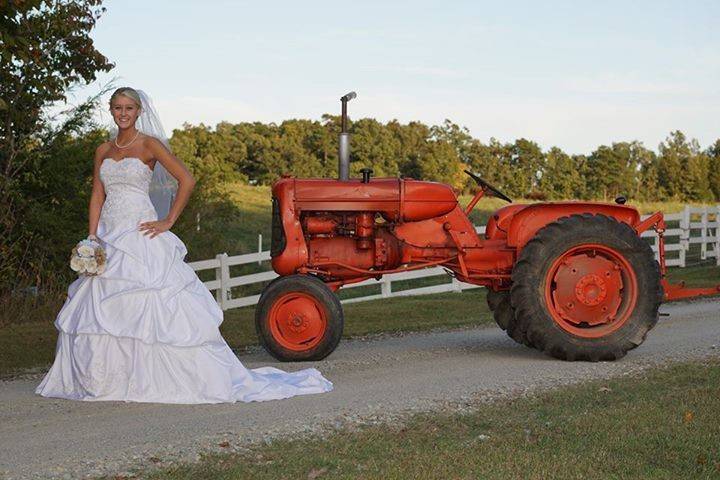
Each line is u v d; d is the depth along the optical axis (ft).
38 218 48.37
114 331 21.77
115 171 22.68
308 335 29.45
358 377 26.30
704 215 68.08
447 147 172.65
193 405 21.76
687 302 47.16
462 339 35.76
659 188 202.18
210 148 166.81
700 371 25.17
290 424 19.77
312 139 172.24
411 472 15.71
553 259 28.73
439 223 30.91
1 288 47.06
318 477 15.60
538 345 28.81
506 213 31.37
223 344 22.90
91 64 50.08
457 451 17.10
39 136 50.24
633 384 23.66
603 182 198.80
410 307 47.19
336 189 29.89
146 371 21.98
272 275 49.16
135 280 21.95
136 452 17.58
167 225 22.75
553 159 193.98
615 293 29.04
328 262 30.25
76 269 21.71
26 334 39.29
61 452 17.70
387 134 170.71
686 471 15.74
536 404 21.48
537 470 15.78
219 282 47.83
